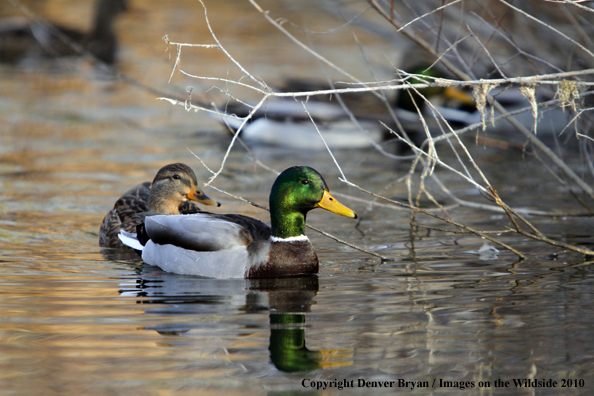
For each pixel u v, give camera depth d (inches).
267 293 380.2
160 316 340.5
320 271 423.5
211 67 1311.5
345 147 859.4
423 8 581.9
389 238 501.0
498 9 633.0
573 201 590.6
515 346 302.7
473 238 498.3
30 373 277.0
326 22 1625.2
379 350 300.0
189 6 1923.0
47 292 379.9
